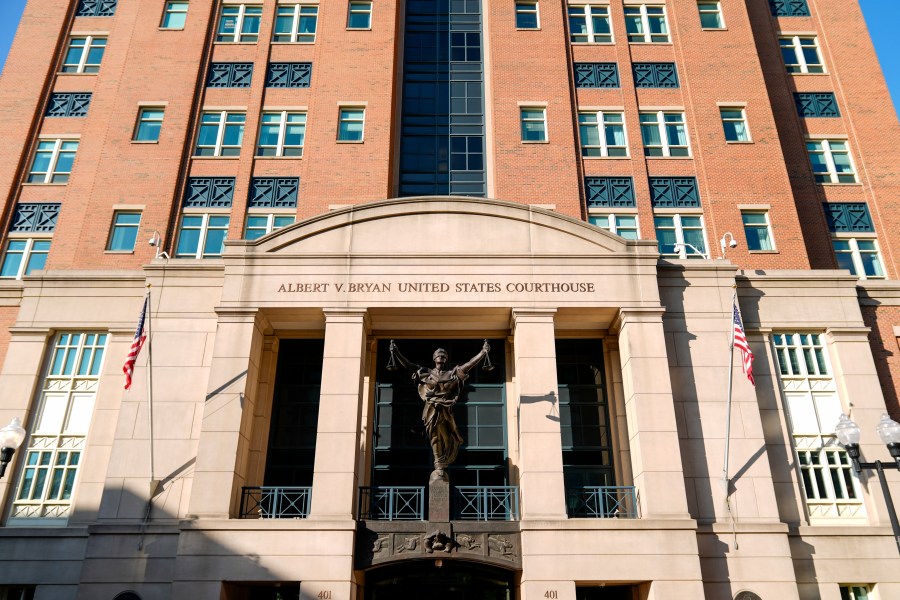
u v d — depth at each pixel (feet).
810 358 72.49
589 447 70.54
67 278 74.69
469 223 70.49
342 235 69.87
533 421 62.49
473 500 67.97
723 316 69.62
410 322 70.33
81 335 73.67
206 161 89.35
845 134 95.81
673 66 97.55
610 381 71.87
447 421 63.26
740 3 100.83
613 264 68.74
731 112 94.17
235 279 67.62
